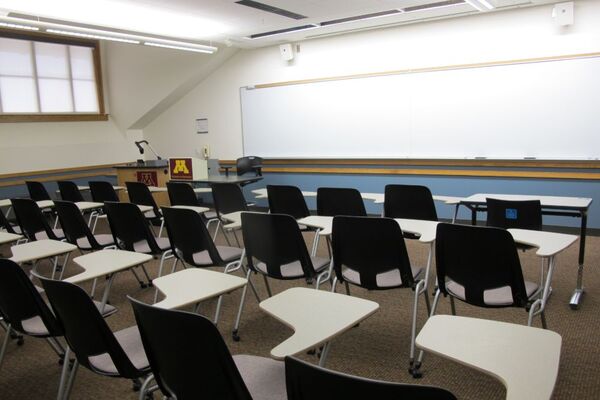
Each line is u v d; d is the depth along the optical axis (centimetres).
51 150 808
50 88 813
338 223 262
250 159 709
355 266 267
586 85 526
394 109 659
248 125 807
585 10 518
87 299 168
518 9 556
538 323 304
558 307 329
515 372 124
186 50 773
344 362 263
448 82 612
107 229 632
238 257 330
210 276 217
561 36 536
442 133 625
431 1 518
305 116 742
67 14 545
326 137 727
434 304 255
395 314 327
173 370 152
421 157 645
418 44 630
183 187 480
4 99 753
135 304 151
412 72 636
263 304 176
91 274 230
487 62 582
